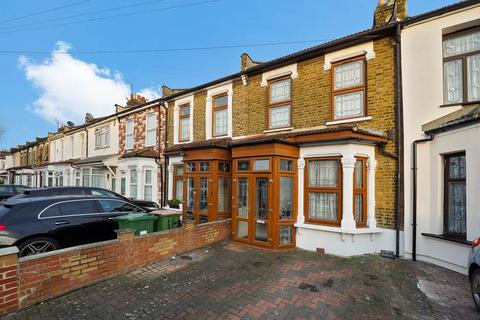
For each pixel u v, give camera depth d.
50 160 23.66
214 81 9.73
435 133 5.42
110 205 6.11
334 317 3.33
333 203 6.29
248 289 4.14
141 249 5.10
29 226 4.71
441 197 5.36
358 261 5.48
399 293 4.00
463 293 4.01
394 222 5.89
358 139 5.82
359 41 6.49
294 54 7.49
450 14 5.47
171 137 11.59
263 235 6.52
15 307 3.41
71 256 4.03
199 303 3.70
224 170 8.16
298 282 4.40
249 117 8.80
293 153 6.67
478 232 4.51
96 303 3.69
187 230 6.11
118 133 14.95
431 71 5.65
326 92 7.06
